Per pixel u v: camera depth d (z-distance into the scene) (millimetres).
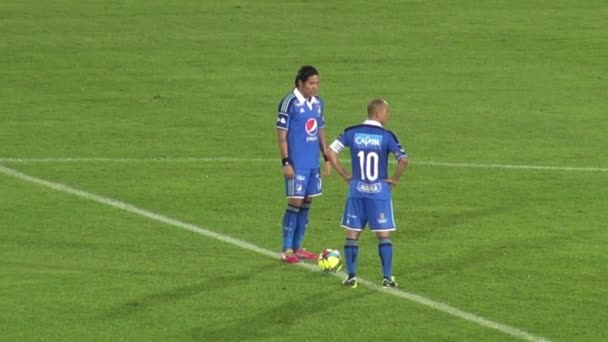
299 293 60562
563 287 61594
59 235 71938
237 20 162750
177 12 167500
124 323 55812
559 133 106250
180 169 91688
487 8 169500
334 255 63344
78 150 98438
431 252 68250
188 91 125438
